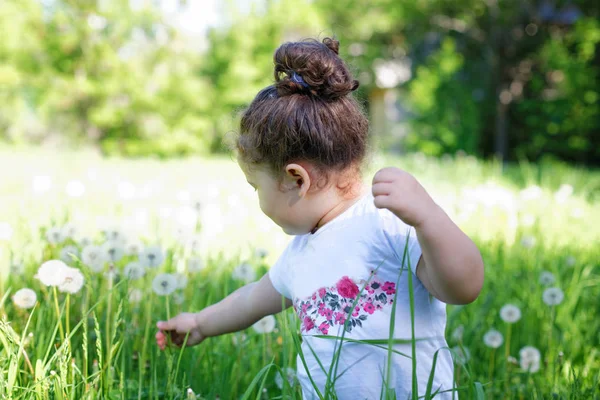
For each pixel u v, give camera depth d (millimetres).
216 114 17359
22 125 17547
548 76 17125
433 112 16047
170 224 4277
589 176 9656
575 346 2449
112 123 16469
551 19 17438
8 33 15641
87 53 16078
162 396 1815
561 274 3301
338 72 1581
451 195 7000
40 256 2830
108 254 2199
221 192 6945
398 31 18344
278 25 17516
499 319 2652
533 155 17000
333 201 1616
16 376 1622
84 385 1608
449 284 1378
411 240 1504
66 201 5555
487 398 2012
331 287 1583
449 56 16344
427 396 1409
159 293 1923
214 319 1891
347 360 1544
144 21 16625
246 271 2264
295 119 1531
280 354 2098
